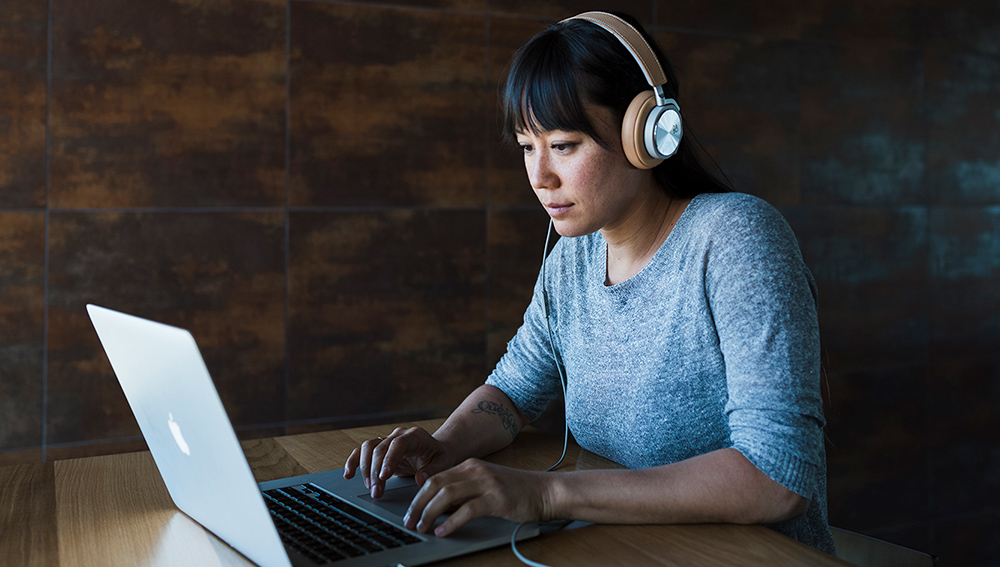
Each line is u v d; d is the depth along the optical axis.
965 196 3.32
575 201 0.96
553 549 0.75
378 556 0.71
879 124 3.13
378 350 2.46
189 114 2.22
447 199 2.53
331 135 2.38
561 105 0.92
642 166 0.95
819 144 3.02
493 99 2.57
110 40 2.13
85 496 0.91
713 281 0.94
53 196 2.10
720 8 2.83
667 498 0.80
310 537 0.76
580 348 1.14
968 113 3.31
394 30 2.44
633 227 1.06
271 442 1.16
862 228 3.11
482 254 2.58
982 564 3.38
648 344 1.03
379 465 0.92
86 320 2.14
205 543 0.77
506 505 0.79
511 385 1.22
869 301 3.13
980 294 3.36
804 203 3.00
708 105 2.82
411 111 2.47
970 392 3.35
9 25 2.04
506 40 2.58
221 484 0.68
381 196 2.44
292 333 2.36
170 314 2.22
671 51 2.76
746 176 2.89
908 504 3.22
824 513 1.04
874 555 1.05
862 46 3.08
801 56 2.97
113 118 2.14
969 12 3.29
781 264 0.89
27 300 2.09
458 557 0.73
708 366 0.98
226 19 2.25
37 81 2.07
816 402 0.85
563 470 1.04
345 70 2.38
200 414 0.64
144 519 0.83
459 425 1.09
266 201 2.31
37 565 0.72
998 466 3.38
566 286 1.18
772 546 0.75
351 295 2.42
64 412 2.13
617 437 1.09
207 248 2.25
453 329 2.55
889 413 3.18
